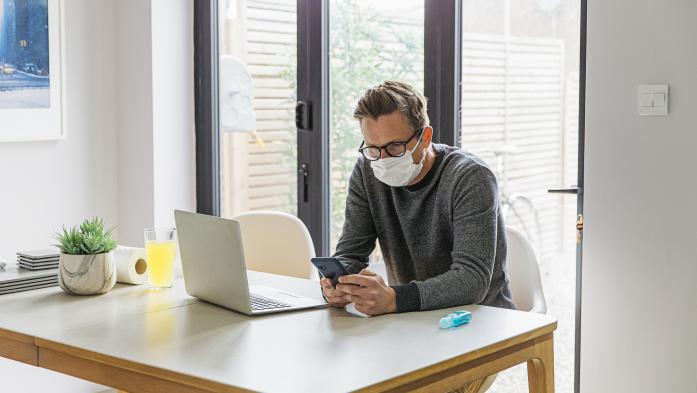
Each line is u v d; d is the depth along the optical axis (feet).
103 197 13.30
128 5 13.17
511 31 10.35
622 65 9.00
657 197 8.84
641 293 9.01
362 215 8.61
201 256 7.38
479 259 7.41
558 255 10.09
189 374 5.49
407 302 7.07
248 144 13.20
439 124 10.94
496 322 6.77
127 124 13.34
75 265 7.82
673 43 8.63
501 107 10.49
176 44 13.29
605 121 9.16
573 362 10.00
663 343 8.89
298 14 12.40
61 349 6.30
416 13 11.24
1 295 7.98
